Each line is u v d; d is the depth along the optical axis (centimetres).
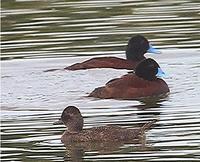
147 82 1892
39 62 2131
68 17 2494
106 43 2269
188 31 2322
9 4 2667
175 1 2639
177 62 2122
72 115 1603
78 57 2172
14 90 1911
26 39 2305
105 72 2075
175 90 1898
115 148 1513
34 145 1527
